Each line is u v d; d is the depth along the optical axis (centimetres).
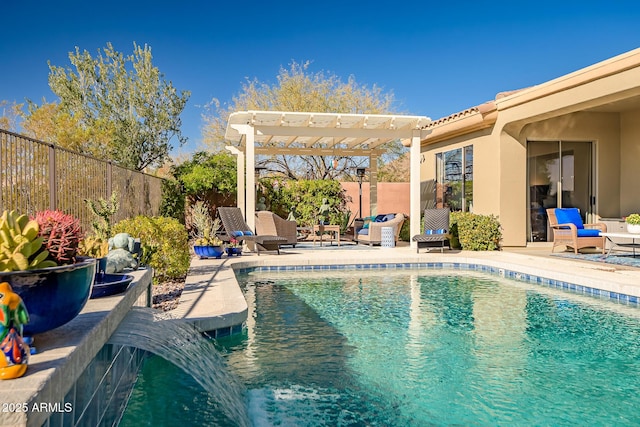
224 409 316
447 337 489
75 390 200
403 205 1817
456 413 313
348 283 827
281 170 2383
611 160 1243
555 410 317
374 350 447
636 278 714
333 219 1648
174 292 635
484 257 1019
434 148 1543
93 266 217
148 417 304
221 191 1622
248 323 547
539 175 1236
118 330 285
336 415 310
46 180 526
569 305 640
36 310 182
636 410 318
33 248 189
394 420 303
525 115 1085
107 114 1762
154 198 1260
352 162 2405
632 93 873
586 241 1030
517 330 516
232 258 1020
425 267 1023
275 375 383
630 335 495
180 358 315
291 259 991
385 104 2481
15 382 148
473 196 1301
